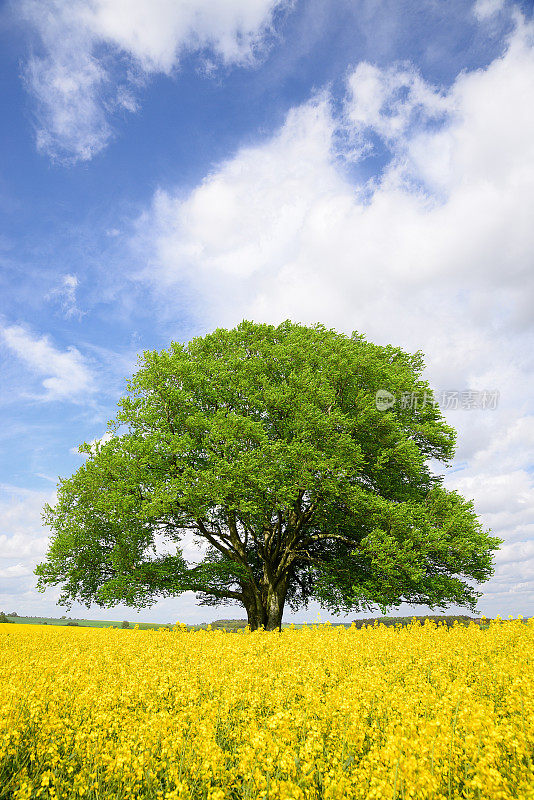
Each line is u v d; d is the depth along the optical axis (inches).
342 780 142.3
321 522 821.9
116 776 169.8
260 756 161.9
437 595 746.2
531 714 181.8
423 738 162.9
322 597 816.3
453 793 147.9
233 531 863.1
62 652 422.3
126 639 485.1
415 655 331.6
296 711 209.6
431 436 844.6
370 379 848.3
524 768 148.3
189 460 800.9
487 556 734.5
